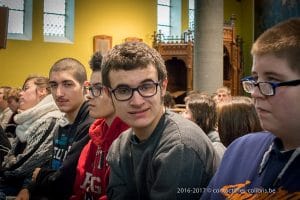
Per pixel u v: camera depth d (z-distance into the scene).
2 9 4.65
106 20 12.31
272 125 1.20
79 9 11.98
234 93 12.62
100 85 2.41
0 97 7.05
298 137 1.21
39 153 3.43
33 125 3.59
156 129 1.78
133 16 12.72
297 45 1.14
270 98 1.18
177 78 12.88
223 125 2.82
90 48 12.12
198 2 9.38
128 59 1.69
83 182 2.55
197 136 1.71
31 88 4.42
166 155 1.68
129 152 1.91
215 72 9.33
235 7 14.50
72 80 2.99
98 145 2.48
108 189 2.01
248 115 2.77
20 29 11.57
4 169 3.71
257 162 1.38
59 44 11.73
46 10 11.95
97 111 2.45
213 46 9.31
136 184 1.85
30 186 2.96
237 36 13.06
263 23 11.84
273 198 1.24
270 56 1.17
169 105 6.34
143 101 1.71
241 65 13.08
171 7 14.00
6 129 6.02
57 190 2.78
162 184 1.67
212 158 1.73
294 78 1.14
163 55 12.10
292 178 1.22
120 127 2.41
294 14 10.73
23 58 11.23
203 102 3.61
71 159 2.75
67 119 3.17
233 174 1.45
